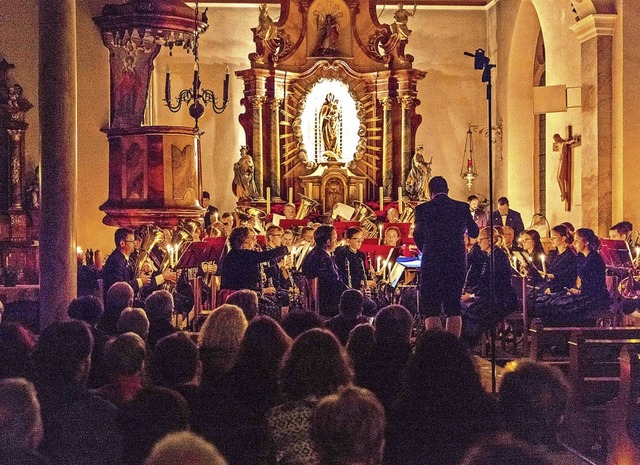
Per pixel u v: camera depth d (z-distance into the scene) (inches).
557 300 581.9
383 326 292.0
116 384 263.1
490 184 438.6
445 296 486.9
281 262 665.0
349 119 1106.7
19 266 679.7
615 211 810.8
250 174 1058.1
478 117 1164.5
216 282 606.9
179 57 1128.2
